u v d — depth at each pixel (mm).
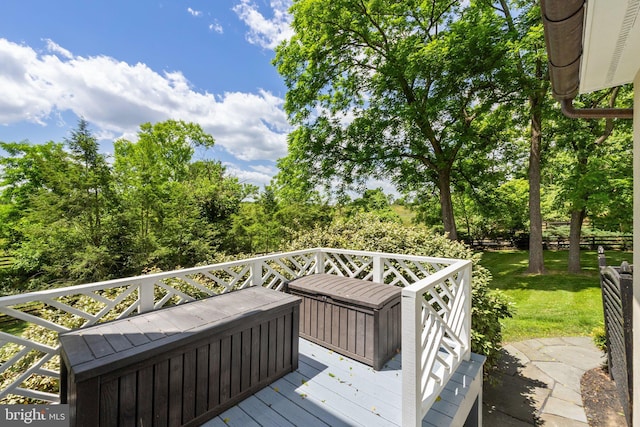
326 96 10461
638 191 1827
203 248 10859
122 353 1657
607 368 4188
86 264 8188
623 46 1429
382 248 4836
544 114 8555
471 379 2543
